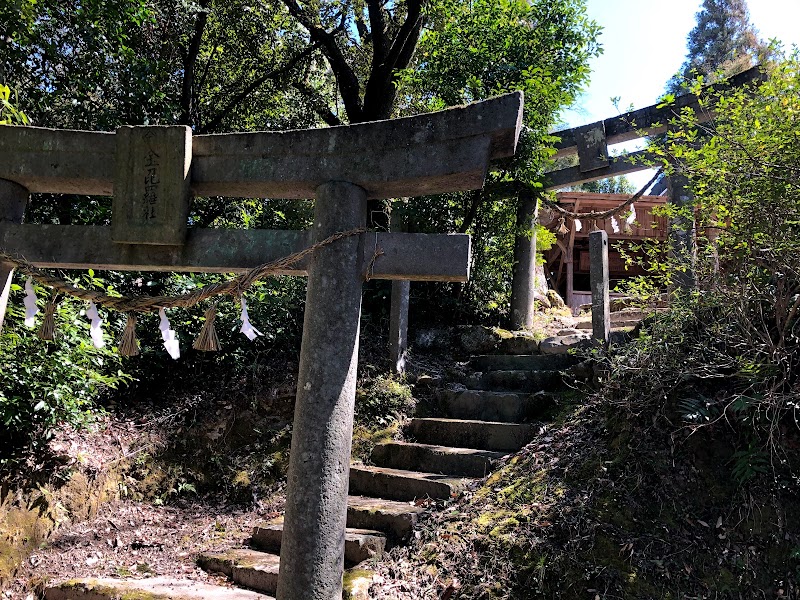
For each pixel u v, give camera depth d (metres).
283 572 2.57
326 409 2.65
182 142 2.89
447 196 6.69
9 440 4.21
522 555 3.10
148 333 5.71
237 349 5.86
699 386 3.69
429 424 4.98
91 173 2.95
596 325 4.80
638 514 3.19
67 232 2.96
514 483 3.78
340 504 2.64
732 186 3.59
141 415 5.43
